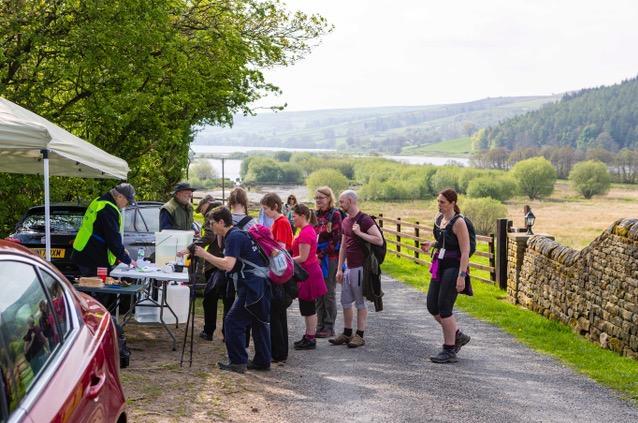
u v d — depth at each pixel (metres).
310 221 9.70
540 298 13.30
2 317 2.90
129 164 17.95
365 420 6.70
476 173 158.00
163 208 10.68
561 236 79.88
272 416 6.64
